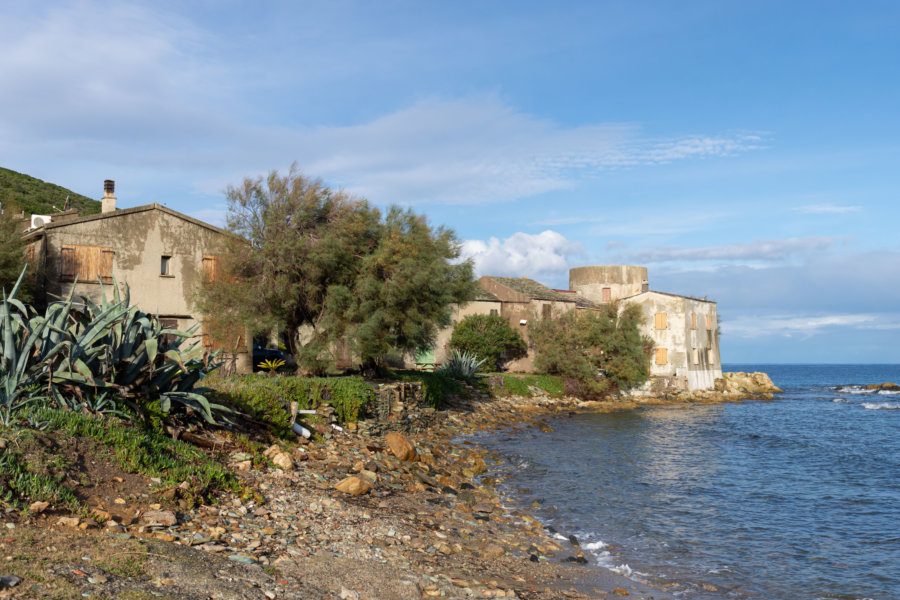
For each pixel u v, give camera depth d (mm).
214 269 28312
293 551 8367
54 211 64750
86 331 11227
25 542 6223
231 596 6176
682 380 57125
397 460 17156
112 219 27516
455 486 16547
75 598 5270
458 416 30797
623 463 22188
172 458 10477
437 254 28328
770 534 13930
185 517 8633
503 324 49500
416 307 26594
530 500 16125
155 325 12789
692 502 16734
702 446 27469
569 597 8961
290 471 12992
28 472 7738
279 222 24266
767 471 21938
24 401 9570
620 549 12367
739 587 10516
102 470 8812
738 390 66750
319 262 24172
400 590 7633
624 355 49750
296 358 25516
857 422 40438
